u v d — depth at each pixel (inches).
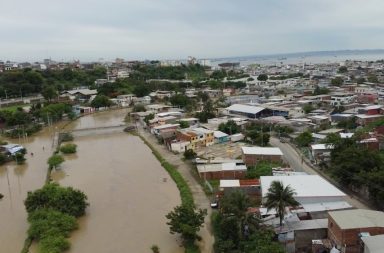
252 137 5418.3
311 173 3924.7
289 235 2463.1
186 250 2554.1
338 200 2938.0
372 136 4867.1
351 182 3371.1
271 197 2534.5
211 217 3002.0
